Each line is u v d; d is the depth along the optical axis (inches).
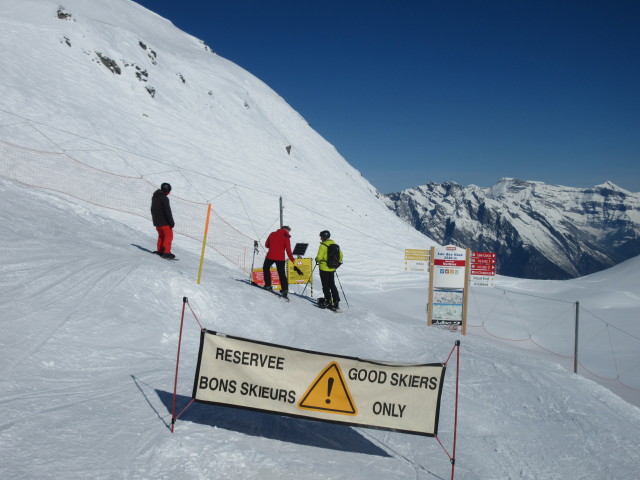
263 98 2427.4
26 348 213.9
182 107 1627.7
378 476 169.6
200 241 881.5
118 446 155.9
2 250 323.9
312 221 1316.4
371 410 180.9
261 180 1443.2
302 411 180.4
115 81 1454.2
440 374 181.6
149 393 200.5
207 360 180.2
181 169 1202.0
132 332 256.7
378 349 348.5
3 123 924.6
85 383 200.8
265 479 153.6
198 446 164.1
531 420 253.4
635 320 768.3
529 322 765.9
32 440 149.8
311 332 351.9
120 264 330.6
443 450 201.5
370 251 1211.2
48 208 507.8
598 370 581.3
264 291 416.8
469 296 886.4
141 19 2471.7
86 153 993.5
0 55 1160.8
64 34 1434.5
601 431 245.3
